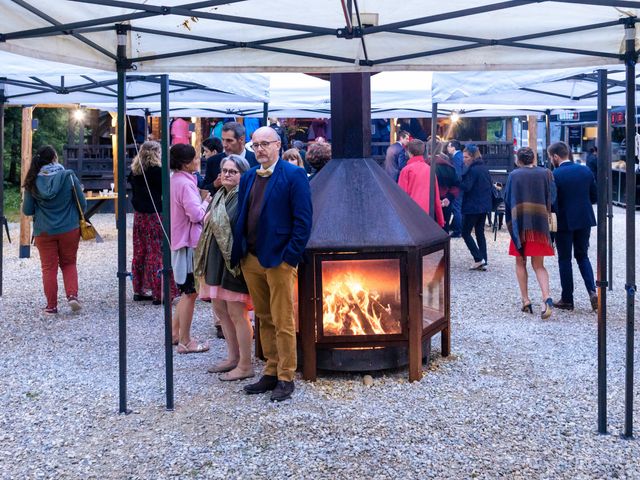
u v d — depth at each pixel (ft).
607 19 14.42
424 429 15.02
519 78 25.91
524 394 17.16
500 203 46.55
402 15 14.34
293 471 13.15
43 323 24.82
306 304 17.62
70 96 33.96
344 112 18.85
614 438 14.61
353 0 13.41
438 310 19.51
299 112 49.85
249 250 16.69
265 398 16.93
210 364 19.77
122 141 16.10
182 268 20.54
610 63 15.56
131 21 15.08
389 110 47.42
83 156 61.77
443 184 38.40
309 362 17.88
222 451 14.03
